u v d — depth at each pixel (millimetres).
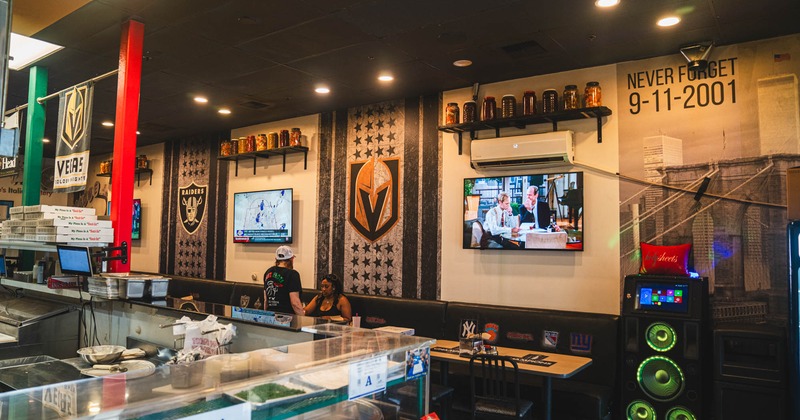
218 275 8117
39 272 4797
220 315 3129
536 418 4379
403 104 6227
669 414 3959
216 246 8180
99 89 5969
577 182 5000
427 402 2197
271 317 3055
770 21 3938
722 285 4359
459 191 5734
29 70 5406
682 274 4199
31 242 4539
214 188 8281
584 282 4957
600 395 4180
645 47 4500
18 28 4270
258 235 7535
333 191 6812
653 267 4320
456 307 5457
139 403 1421
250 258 7727
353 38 4363
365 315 6031
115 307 3957
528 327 4965
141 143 9344
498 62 4910
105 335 4051
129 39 4082
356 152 6613
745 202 4305
